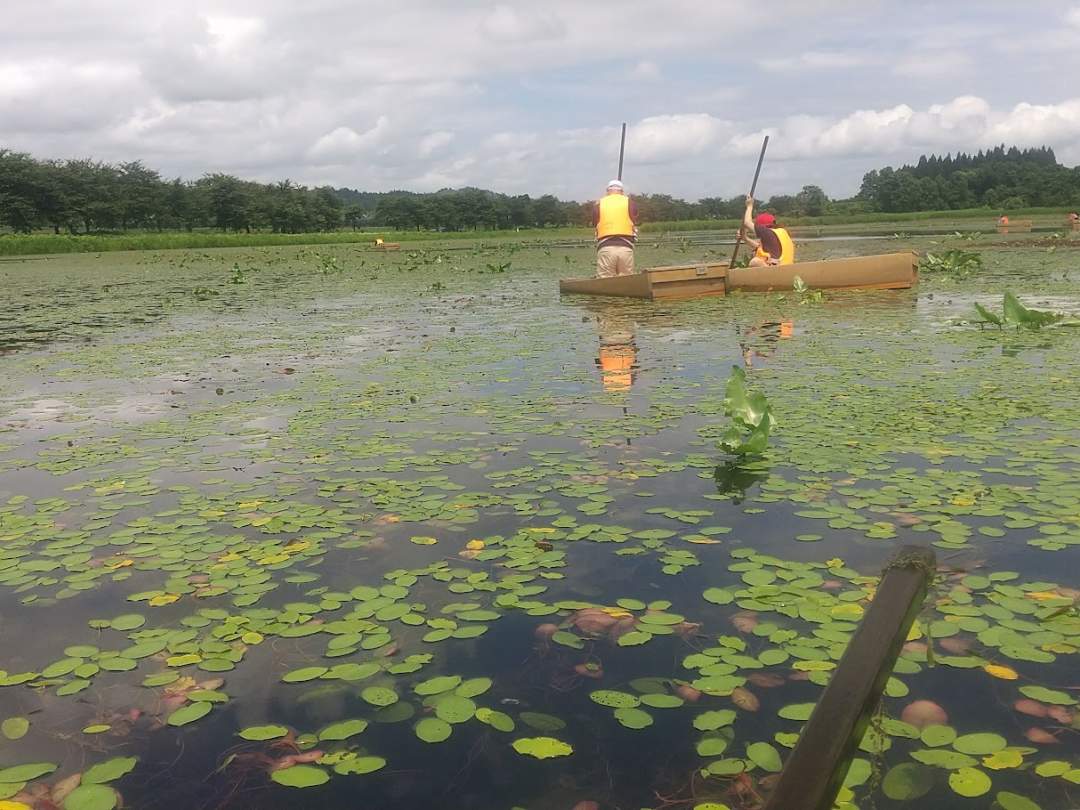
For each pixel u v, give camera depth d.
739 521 2.80
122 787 1.59
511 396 4.83
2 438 4.27
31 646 2.14
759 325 7.44
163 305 11.73
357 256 28.11
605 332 7.33
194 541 2.81
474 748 1.67
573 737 1.69
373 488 3.29
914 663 1.90
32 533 2.93
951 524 2.68
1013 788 1.48
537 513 2.95
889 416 4.05
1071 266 13.38
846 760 1.06
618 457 3.58
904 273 9.77
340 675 1.94
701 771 1.57
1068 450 3.42
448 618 2.21
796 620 2.11
